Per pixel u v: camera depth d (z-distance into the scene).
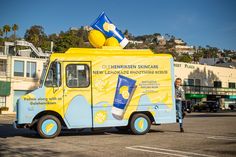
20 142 10.40
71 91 11.64
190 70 58.66
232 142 9.93
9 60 44.47
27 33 91.69
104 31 13.34
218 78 63.41
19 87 45.16
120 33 13.59
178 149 8.76
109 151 8.55
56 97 11.55
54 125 11.45
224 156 7.81
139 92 12.21
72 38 74.50
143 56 12.35
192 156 7.82
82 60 11.82
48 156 7.95
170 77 12.52
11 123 22.33
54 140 10.85
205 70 61.12
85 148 9.06
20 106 11.38
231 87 65.88
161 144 9.65
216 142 9.93
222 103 63.53
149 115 12.45
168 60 12.55
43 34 93.19
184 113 13.02
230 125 16.17
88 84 11.78
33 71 46.53
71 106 11.61
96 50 12.05
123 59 12.16
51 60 11.66
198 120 20.89
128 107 12.09
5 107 43.41
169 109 12.45
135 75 12.22
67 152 8.46
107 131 13.81
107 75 11.97
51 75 11.62
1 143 10.19
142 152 8.36
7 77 44.28
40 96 11.46
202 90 60.19
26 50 50.69
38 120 11.41
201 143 9.74
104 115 11.83
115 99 11.96
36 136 12.21
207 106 45.81
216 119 22.16
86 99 11.72
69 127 11.55
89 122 11.70
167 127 15.20
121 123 11.98
